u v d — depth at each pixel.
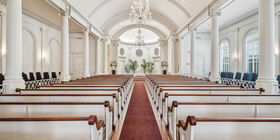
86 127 1.58
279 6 7.58
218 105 2.35
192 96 3.08
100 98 3.09
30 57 9.29
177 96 3.12
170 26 14.20
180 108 2.38
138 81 14.98
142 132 3.19
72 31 12.69
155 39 19.59
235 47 11.41
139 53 20.27
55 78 9.33
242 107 2.32
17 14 4.26
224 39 12.69
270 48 4.31
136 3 8.67
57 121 1.58
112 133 3.12
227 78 10.20
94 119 1.58
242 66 10.72
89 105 2.38
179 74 13.42
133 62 19.27
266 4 4.34
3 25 7.07
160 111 4.20
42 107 2.33
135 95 7.37
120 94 4.12
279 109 2.31
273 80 4.23
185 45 13.83
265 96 2.97
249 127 1.56
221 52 13.30
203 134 1.56
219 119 1.54
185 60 13.81
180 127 1.97
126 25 16.52
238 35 11.12
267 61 4.31
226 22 11.77
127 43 19.84
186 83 5.54
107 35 14.04
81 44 12.95
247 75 8.36
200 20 8.80
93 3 9.58
